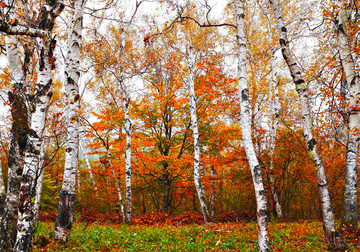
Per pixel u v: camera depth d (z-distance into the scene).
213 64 14.35
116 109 13.91
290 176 16.02
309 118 6.25
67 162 6.73
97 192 19.66
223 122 16.45
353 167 7.26
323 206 6.16
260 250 5.48
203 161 15.32
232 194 20.56
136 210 21.98
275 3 6.58
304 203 17.73
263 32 15.54
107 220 14.88
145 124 15.82
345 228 7.09
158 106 16.25
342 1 7.31
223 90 14.54
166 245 6.64
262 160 14.68
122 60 11.98
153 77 15.73
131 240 7.19
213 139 15.67
